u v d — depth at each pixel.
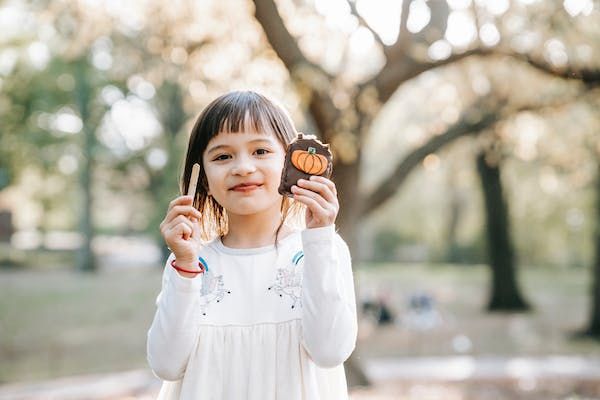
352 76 7.11
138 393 8.19
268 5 6.27
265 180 2.00
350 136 6.83
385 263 35.31
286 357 1.91
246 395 1.89
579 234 26.00
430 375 9.15
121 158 27.41
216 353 1.93
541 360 10.52
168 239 1.89
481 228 32.59
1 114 23.19
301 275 2.00
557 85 8.41
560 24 6.98
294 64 6.41
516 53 7.25
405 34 6.93
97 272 28.23
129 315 16.58
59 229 45.53
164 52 7.36
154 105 25.88
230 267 2.03
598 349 11.80
